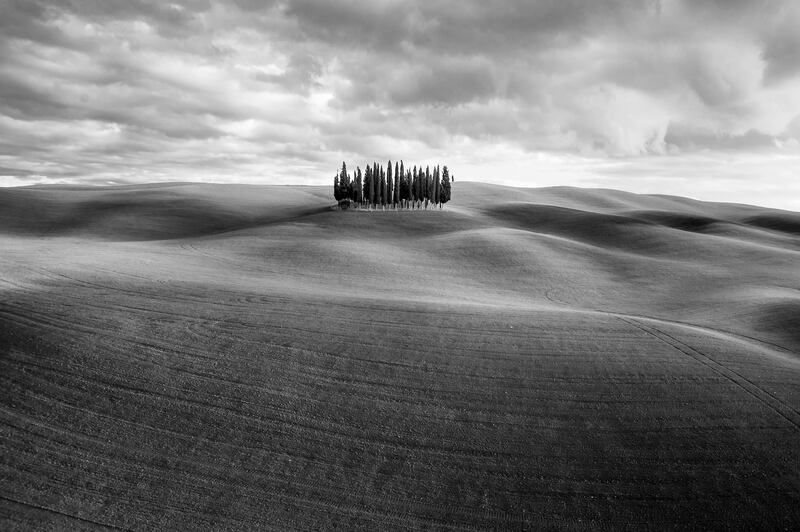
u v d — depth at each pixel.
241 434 17.95
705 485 16.50
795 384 23.03
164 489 15.33
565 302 44.62
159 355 22.70
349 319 28.67
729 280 52.72
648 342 27.25
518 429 19.12
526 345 26.12
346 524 14.57
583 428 19.27
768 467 17.30
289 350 24.08
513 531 14.69
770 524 15.04
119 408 18.81
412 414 19.75
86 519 14.06
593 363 24.30
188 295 31.67
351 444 17.86
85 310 27.05
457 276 52.53
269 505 15.04
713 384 22.59
